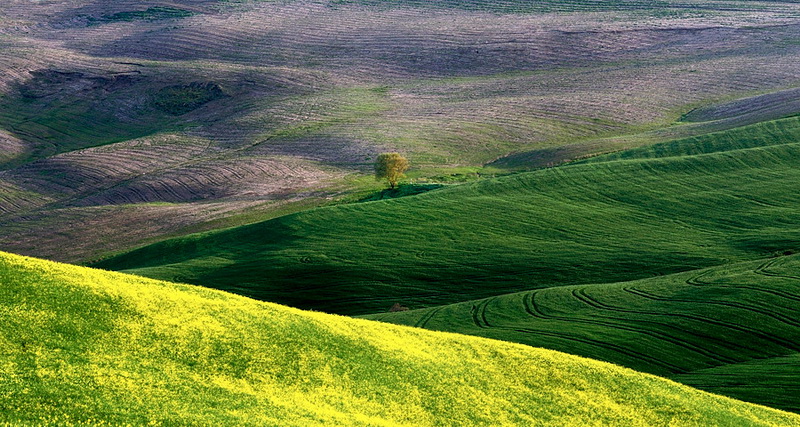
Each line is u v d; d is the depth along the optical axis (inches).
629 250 3759.8
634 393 1736.0
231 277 3742.6
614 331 2645.2
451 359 1737.2
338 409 1371.8
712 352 2458.2
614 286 3169.3
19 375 1153.4
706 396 1839.3
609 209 4375.0
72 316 1387.8
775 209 4180.6
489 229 4128.9
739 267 3211.1
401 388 1530.5
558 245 3880.4
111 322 1417.3
